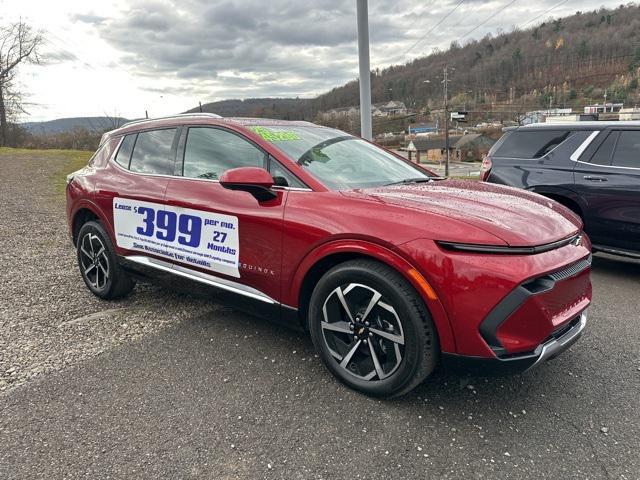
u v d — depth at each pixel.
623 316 3.91
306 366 3.02
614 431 2.37
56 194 12.51
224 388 2.77
